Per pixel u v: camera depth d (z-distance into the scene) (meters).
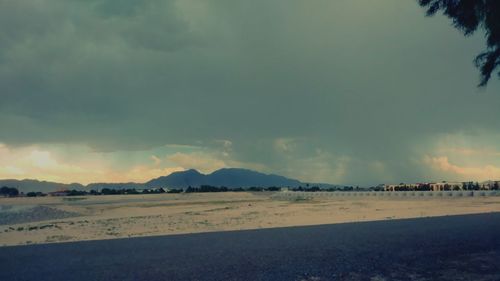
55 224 39.00
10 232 31.45
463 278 10.35
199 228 30.27
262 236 21.45
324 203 65.75
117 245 19.69
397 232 20.58
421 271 11.27
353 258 13.47
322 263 12.81
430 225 23.67
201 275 11.80
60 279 12.05
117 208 65.38
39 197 100.88
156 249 17.72
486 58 13.83
